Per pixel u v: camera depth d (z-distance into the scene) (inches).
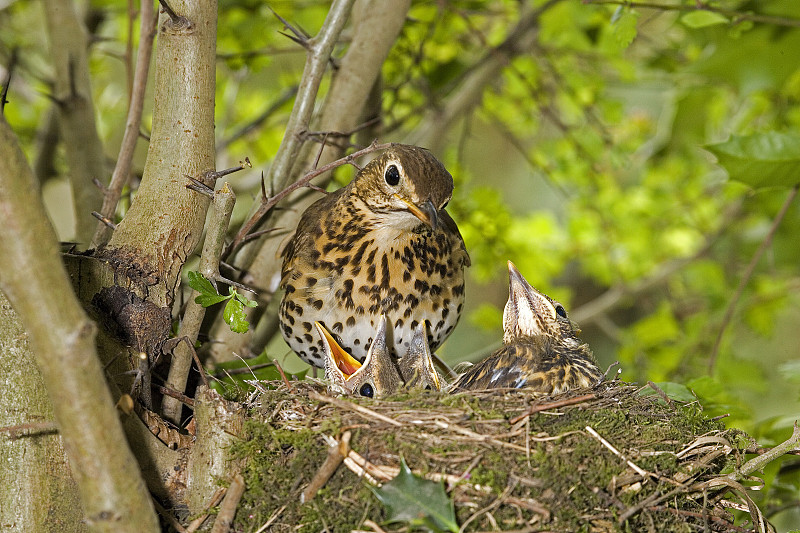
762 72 461.4
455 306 368.5
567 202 609.0
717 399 396.5
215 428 245.9
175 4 265.9
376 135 421.1
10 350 231.8
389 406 256.4
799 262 606.9
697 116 551.8
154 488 246.8
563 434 245.3
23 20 589.6
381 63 368.5
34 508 229.1
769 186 377.7
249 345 360.8
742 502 287.0
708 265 598.9
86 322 181.6
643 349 560.4
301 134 322.7
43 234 177.5
